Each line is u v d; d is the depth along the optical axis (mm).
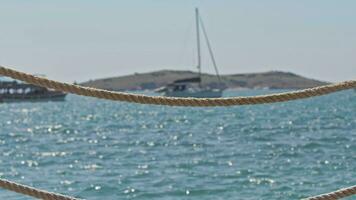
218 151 91812
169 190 56438
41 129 156000
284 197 52531
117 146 104375
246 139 113125
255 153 87438
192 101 14117
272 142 105688
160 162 78250
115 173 68125
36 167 74938
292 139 110875
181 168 71500
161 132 138250
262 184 58281
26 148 103250
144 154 89250
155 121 186000
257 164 74312
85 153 92500
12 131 149875
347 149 90750
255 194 53719
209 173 66750
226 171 68062
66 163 78875
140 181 61688
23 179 64875
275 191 54812
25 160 83375
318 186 57031
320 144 99688
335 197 14492
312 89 14320
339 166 70250
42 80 13477
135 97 13938
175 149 96688
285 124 156000
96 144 109375
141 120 193750
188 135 126688
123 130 148500
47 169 72625
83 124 176750
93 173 68438
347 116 189125
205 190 55844
